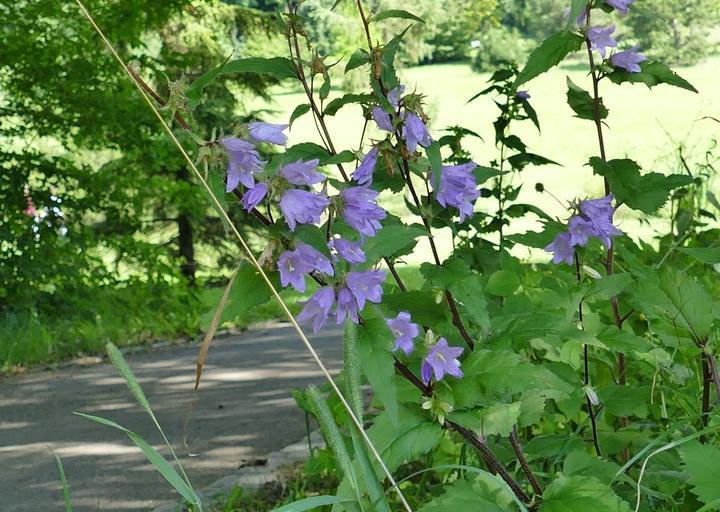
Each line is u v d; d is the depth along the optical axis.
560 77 47.06
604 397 3.38
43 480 6.44
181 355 11.96
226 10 17.52
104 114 13.12
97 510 5.54
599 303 4.16
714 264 3.26
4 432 7.96
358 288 2.25
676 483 3.19
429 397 2.49
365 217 2.24
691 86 3.32
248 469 6.14
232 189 2.14
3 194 12.98
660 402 3.90
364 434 2.03
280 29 2.75
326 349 11.84
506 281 3.74
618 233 3.10
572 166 29.83
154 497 5.98
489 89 5.40
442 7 38.31
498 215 5.23
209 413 8.34
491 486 2.53
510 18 40.25
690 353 3.71
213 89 16.88
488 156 31.23
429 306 2.78
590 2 3.30
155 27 13.75
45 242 13.02
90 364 11.51
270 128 2.16
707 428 2.58
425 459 4.45
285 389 9.31
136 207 14.16
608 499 2.38
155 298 13.91
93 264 13.93
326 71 2.71
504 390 2.54
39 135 13.50
